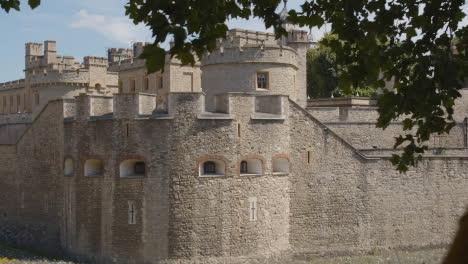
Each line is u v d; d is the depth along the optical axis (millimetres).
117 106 29781
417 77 13172
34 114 51031
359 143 40219
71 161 33188
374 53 12078
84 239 31453
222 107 30531
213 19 10188
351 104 44406
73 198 32094
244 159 30328
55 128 34031
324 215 33062
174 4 9633
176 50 9898
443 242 35594
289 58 38281
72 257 32188
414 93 12133
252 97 30531
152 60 9375
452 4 12391
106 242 30297
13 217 38031
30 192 36531
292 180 32406
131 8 12438
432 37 12781
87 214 31250
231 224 29906
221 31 10414
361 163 33844
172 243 29109
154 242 29219
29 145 36625
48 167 34812
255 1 12359
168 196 29109
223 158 29750
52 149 34406
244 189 30234
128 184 29594
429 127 13477
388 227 34344
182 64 10570
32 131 36281
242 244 30172
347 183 33531
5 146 38531
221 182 29703
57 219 34031
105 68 51000
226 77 37562
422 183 35188
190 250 29188
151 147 29250
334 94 59625
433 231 35375
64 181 33094
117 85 52312
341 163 33438
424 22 12148
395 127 41219
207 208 29453
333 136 33281
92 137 30906
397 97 12523
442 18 12664
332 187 33219
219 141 29688
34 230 36188
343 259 32469
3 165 38656
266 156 30953
